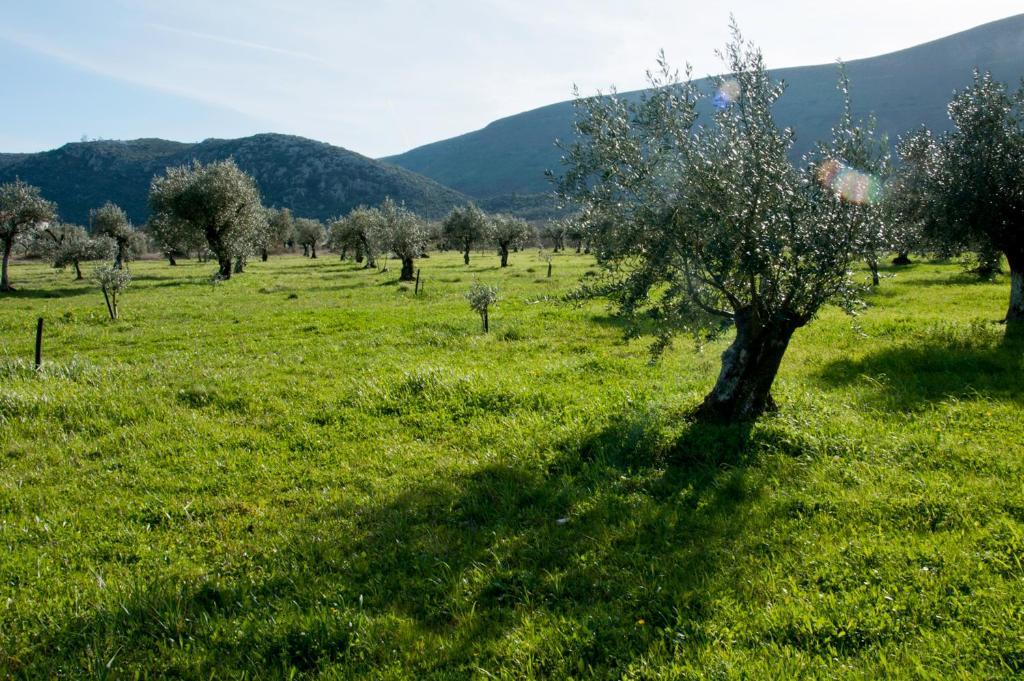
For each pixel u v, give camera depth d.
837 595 5.59
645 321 21.42
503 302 29.75
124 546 7.27
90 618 5.71
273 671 5.00
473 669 4.95
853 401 11.35
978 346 15.44
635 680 4.68
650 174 9.46
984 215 16.86
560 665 4.88
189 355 18.83
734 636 5.11
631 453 9.23
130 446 10.49
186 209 50.91
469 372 14.41
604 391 12.65
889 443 8.96
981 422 9.80
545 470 8.94
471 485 8.60
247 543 7.25
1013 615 5.07
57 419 11.55
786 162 9.35
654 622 5.41
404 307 29.73
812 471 8.25
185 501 8.47
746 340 9.97
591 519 7.41
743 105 9.58
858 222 9.09
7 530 7.57
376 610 5.81
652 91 9.95
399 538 7.26
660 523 7.16
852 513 7.05
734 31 9.59
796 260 9.10
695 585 5.85
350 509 8.05
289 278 52.78
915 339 17.12
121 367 16.14
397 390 13.05
